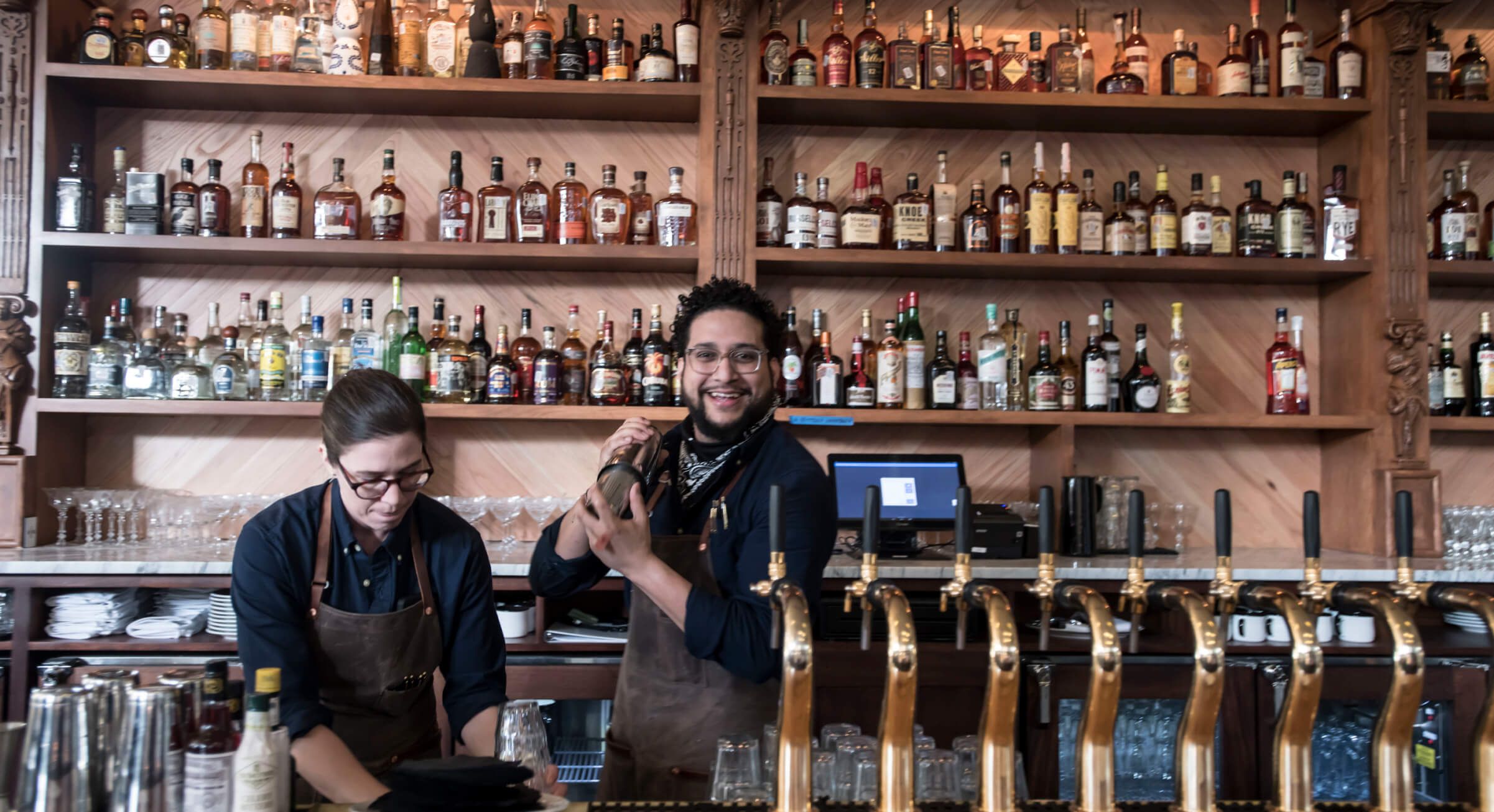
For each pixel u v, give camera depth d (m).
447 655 1.60
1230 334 3.39
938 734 2.52
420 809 1.04
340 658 1.50
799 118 3.24
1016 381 3.18
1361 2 3.19
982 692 2.53
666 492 1.70
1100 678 0.98
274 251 2.90
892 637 0.98
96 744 1.03
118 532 2.98
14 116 2.84
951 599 1.08
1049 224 3.11
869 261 3.01
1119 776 2.58
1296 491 3.38
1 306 2.82
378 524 1.41
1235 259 3.09
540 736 1.33
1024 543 2.96
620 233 3.04
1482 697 2.54
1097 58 3.40
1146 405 3.11
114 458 3.12
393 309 3.08
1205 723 1.00
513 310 3.23
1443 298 3.43
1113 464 3.35
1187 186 3.38
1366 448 3.15
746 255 2.98
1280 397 3.18
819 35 3.31
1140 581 1.10
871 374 3.19
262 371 2.95
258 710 1.01
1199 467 3.37
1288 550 3.25
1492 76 3.43
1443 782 2.56
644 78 3.02
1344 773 2.62
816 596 1.51
